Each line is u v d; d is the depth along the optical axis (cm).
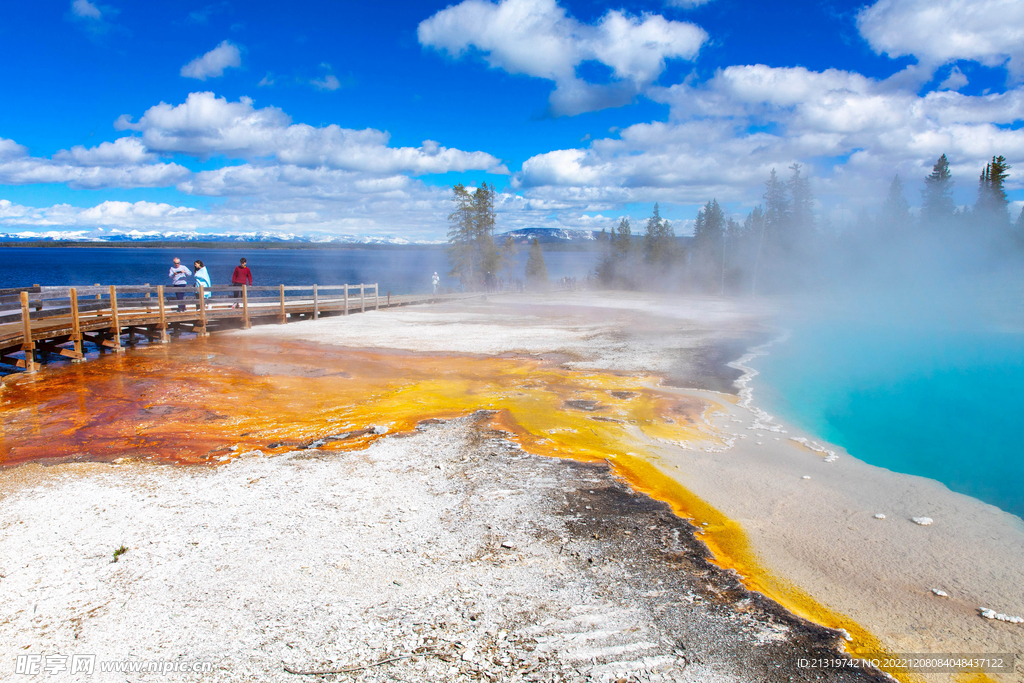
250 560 375
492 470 559
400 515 450
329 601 332
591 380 1011
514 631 307
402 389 923
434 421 736
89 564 367
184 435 668
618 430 719
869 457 648
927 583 373
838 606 344
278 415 762
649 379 1028
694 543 421
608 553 401
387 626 309
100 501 466
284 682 263
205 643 292
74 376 1015
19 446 623
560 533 429
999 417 827
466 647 292
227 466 557
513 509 469
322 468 554
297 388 928
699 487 539
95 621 310
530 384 972
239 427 703
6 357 1055
